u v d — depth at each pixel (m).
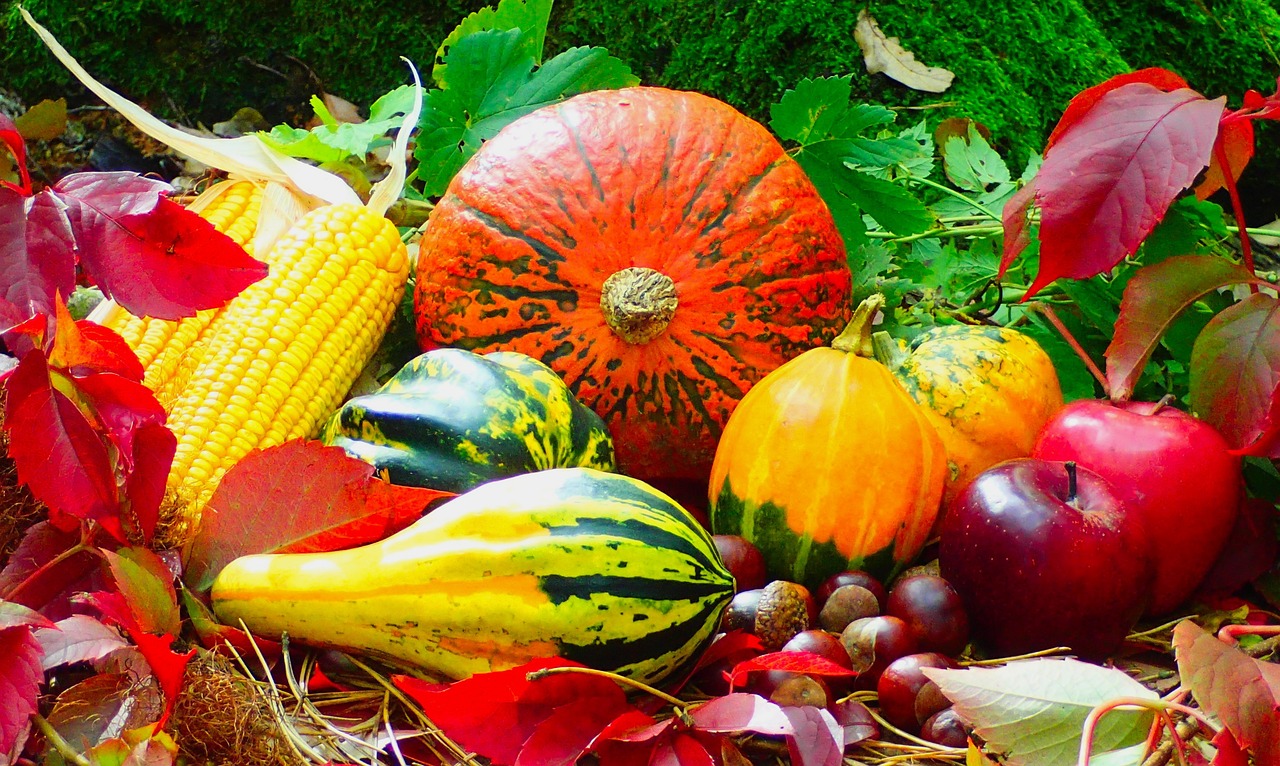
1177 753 0.87
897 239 1.17
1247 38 1.39
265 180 1.12
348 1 1.25
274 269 1.06
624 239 1.04
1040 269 1.00
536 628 0.92
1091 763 0.89
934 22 1.29
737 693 0.92
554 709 0.91
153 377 1.03
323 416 1.07
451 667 0.94
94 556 0.95
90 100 1.24
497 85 1.14
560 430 1.01
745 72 1.26
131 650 0.92
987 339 1.07
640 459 1.07
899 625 0.96
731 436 1.02
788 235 1.05
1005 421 1.05
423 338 1.08
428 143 1.14
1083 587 0.96
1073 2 1.34
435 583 0.93
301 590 0.94
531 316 1.04
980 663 0.98
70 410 0.91
